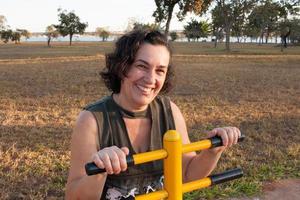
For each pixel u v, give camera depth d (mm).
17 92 12805
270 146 6961
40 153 6336
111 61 2084
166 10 28516
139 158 1700
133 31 2066
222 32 77500
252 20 66250
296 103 11531
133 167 2092
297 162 6117
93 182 1836
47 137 7320
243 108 10609
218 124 8727
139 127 2146
